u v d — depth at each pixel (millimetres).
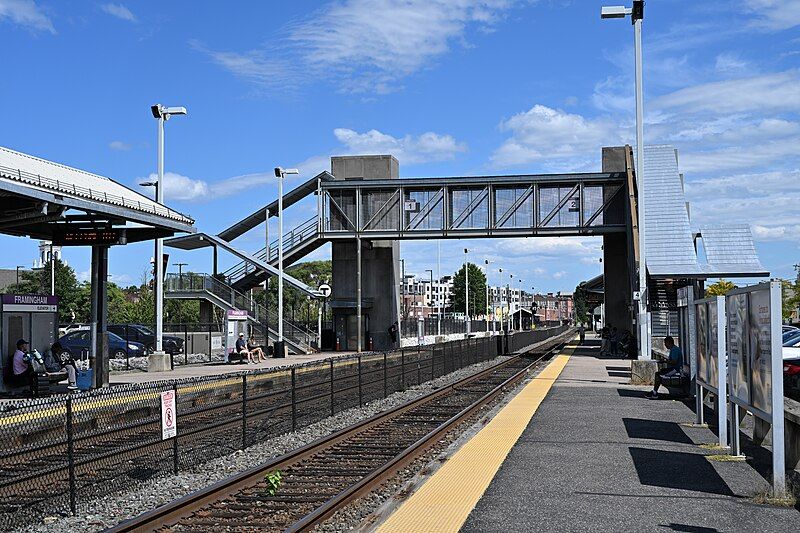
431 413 20375
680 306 22109
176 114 33750
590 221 50656
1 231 22672
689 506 9461
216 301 50781
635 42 29062
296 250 53375
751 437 15125
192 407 14523
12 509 9906
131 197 22562
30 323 23000
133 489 11336
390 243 57188
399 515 9016
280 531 8867
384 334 56812
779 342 9836
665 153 52719
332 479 11805
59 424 10891
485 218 51531
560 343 79312
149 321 75250
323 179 56188
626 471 11602
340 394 21062
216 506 10047
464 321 92625
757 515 9039
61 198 18531
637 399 22094
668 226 47406
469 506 9445
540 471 11602
